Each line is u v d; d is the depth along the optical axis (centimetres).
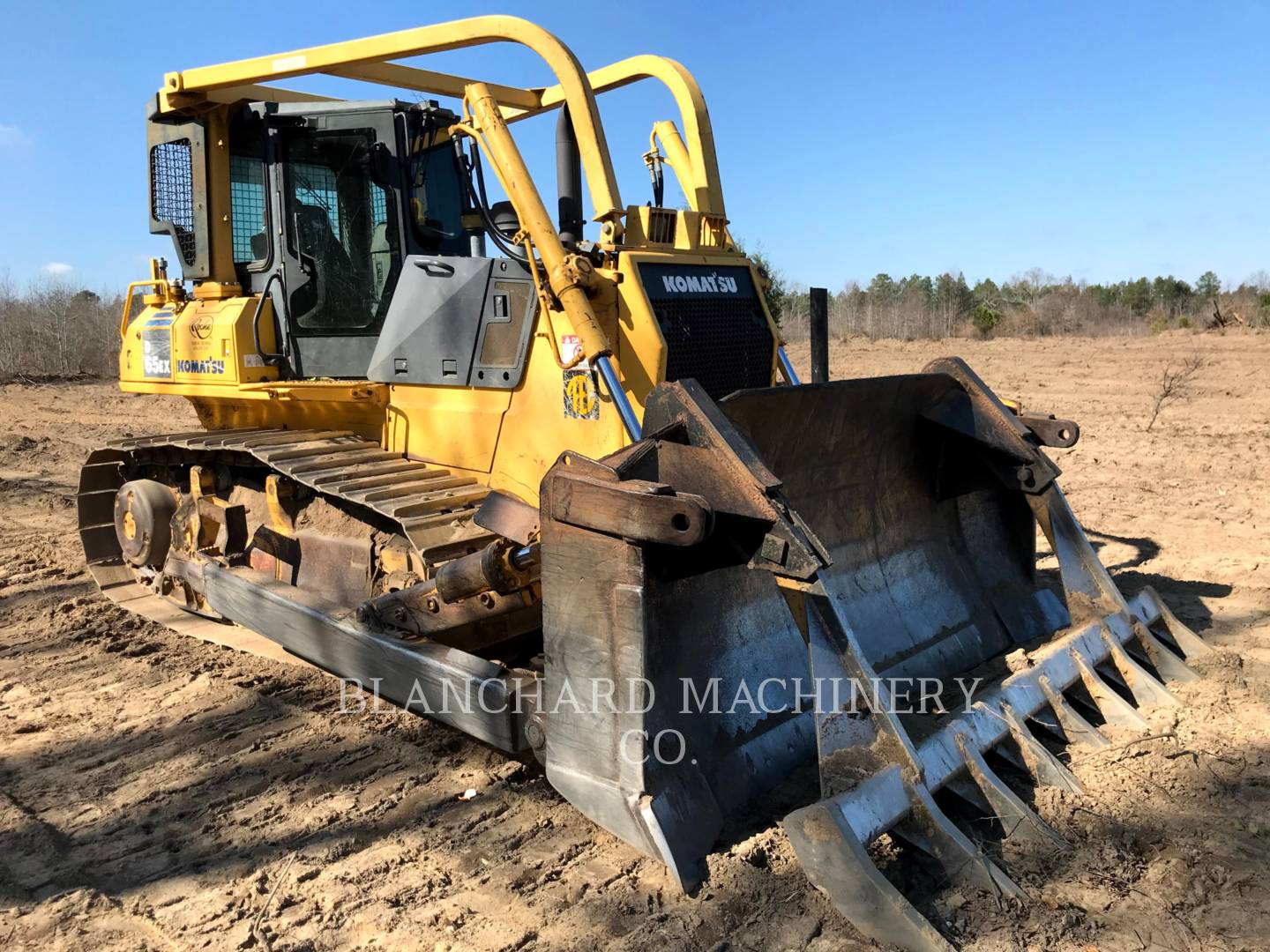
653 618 295
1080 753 353
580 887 289
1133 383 1525
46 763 388
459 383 427
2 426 1373
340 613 415
